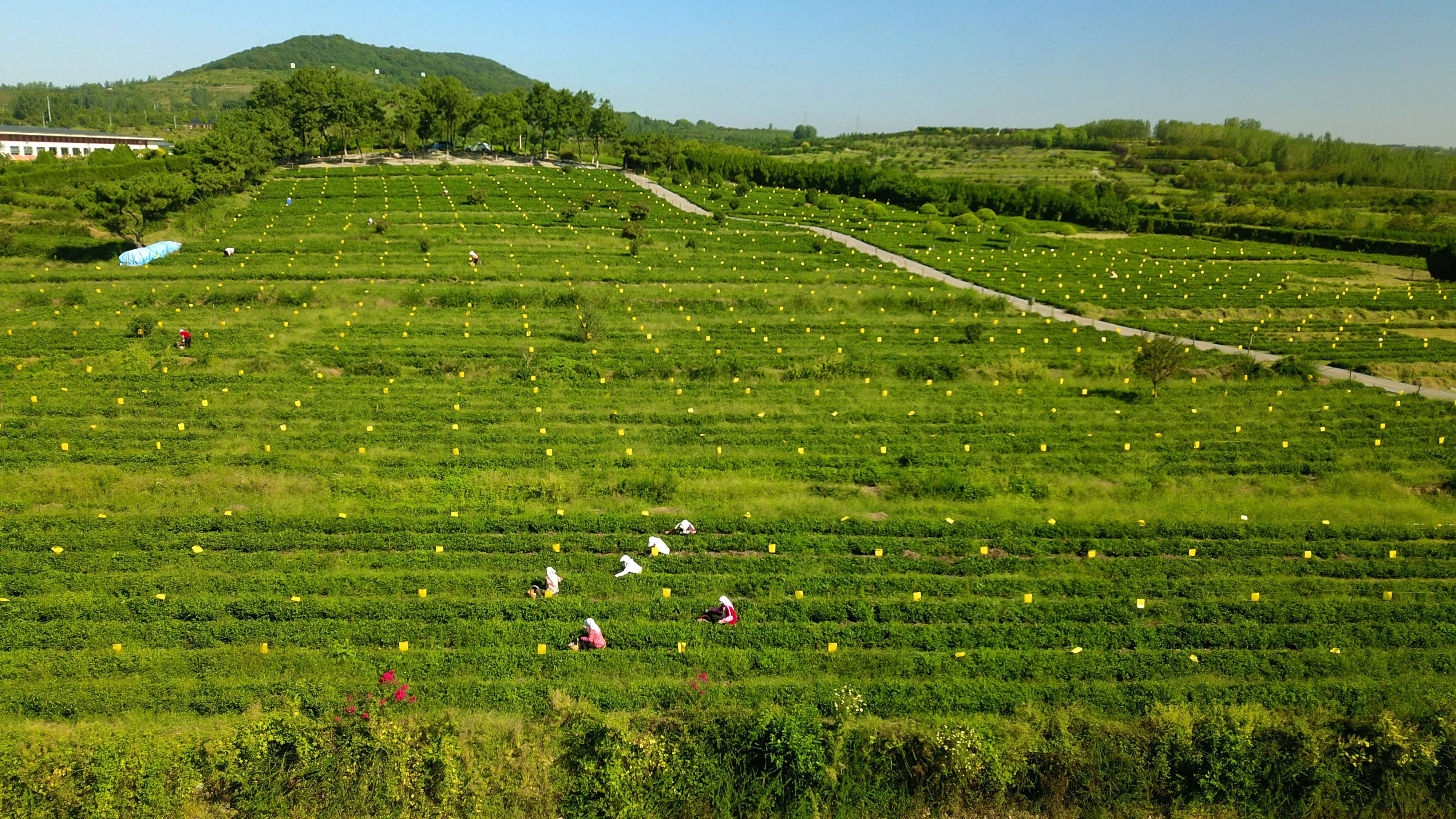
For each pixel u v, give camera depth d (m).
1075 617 30.48
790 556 34.28
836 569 33.41
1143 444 47.34
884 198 176.12
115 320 67.25
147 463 41.62
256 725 22.59
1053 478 42.81
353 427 47.03
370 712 23.47
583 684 25.83
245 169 134.25
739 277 90.38
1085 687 26.19
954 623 30.11
